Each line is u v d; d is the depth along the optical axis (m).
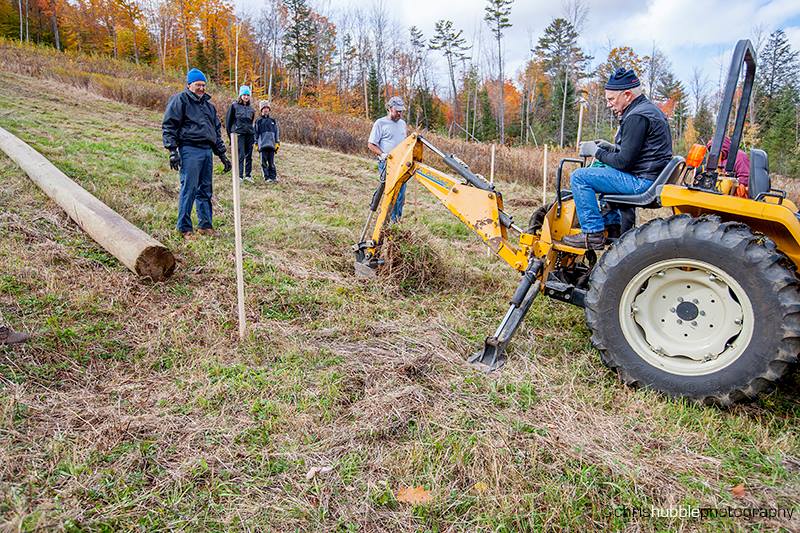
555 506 2.26
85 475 2.31
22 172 6.50
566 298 3.75
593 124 42.97
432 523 2.19
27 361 3.07
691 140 41.31
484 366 3.49
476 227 4.20
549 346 3.90
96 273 4.34
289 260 5.28
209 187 5.71
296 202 7.97
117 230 4.58
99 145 9.05
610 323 3.30
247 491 2.30
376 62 54.50
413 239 5.21
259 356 3.46
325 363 3.39
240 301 3.58
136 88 19.27
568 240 3.79
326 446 2.61
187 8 49.81
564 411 2.98
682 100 52.84
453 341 3.84
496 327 4.17
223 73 47.47
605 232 3.84
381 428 2.73
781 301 2.81
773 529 2.19
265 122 9.45
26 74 21.19
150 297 4.14
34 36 53.94
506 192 11.97
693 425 2.89
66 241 4.82
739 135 3.62
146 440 2.57
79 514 2.10
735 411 3.06
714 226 3.00
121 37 52.97
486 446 2.60
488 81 53.50
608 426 2.86
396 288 4.82
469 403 3.02
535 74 55.50
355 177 11.18
